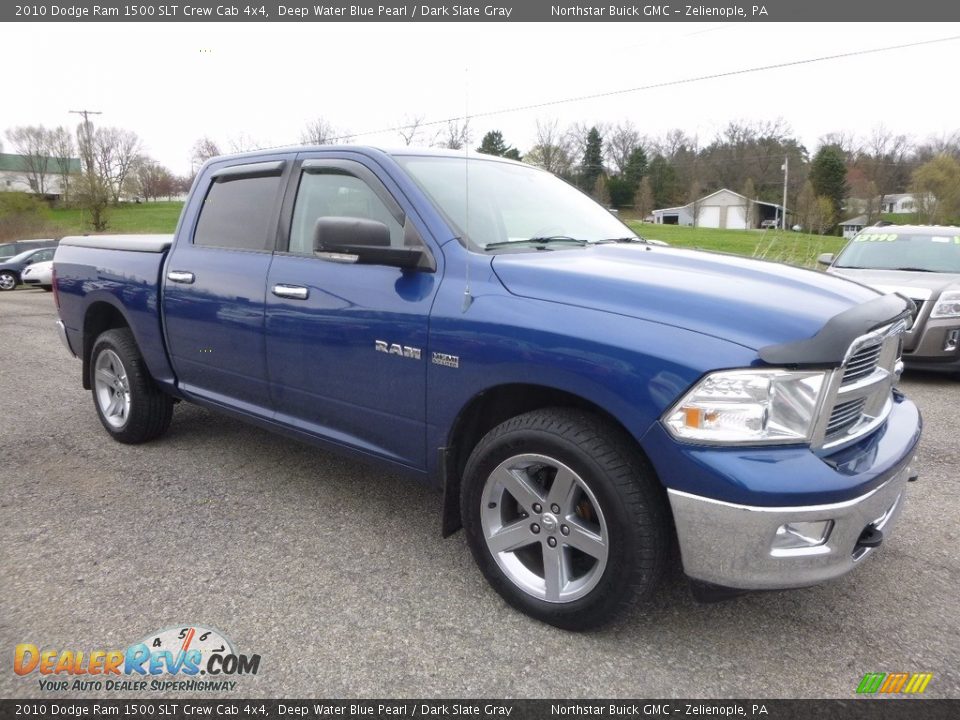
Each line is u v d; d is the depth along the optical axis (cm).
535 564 276
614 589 241
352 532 344
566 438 244
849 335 225
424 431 294
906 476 265
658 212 7244
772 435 220
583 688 234
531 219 341
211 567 308
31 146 7438
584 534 249
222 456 448
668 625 268
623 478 235
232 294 369
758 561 223
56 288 511
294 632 262
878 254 806
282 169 369
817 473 219
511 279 271
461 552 325
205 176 417
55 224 5459
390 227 315
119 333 462
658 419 226
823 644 258
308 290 331
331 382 327
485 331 265
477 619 271
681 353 225
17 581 295
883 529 251
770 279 269
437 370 281
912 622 272
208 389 408
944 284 684
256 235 372
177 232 421
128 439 464
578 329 244
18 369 749
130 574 301
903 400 306
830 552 226
